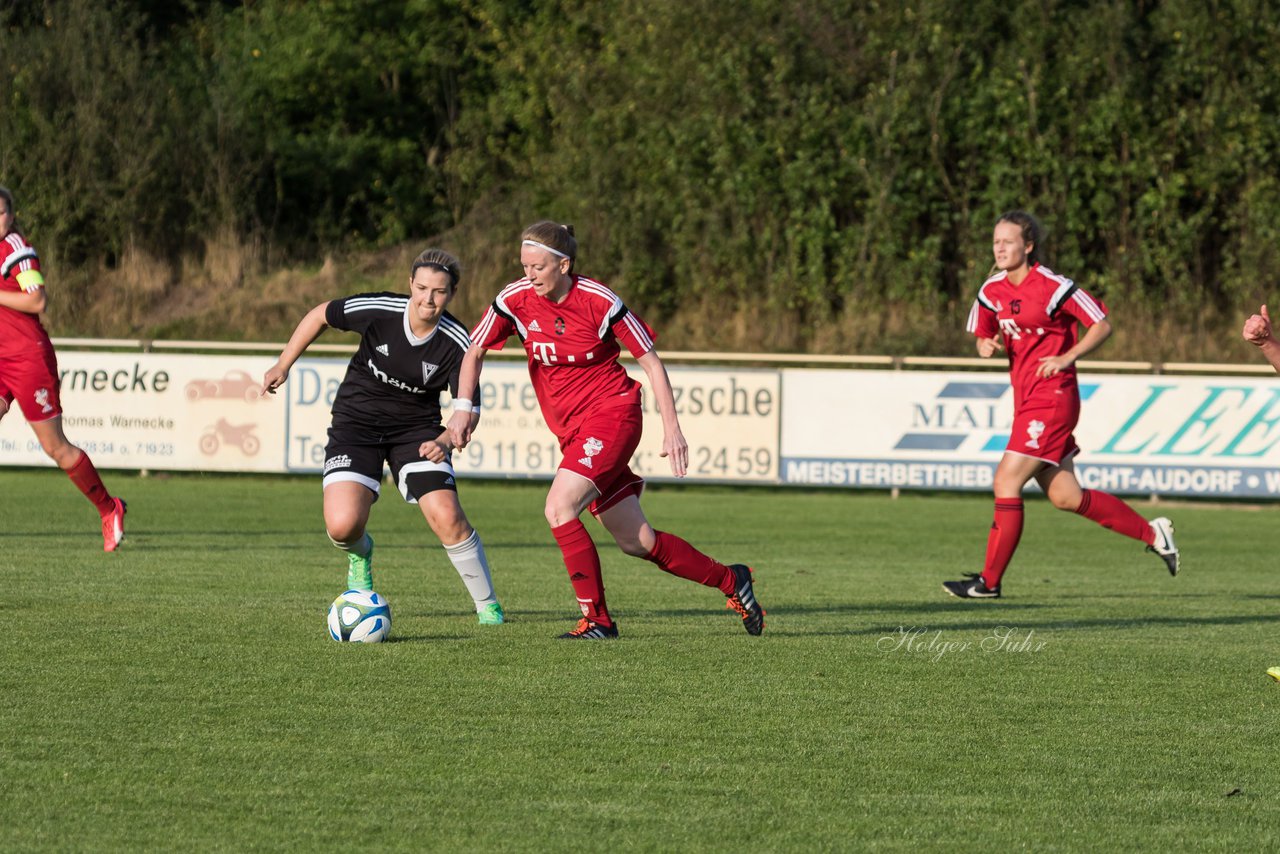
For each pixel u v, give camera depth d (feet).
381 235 369.50
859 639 84.53
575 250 76.95
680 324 289.12
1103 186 284.20
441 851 45.85
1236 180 284.00
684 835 47.78
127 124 330.54
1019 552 142.00
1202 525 171.22
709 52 302.86
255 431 197.88
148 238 328.70
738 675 72.90
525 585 107.96
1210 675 75.46
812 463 191.42
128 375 200.44
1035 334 102.53
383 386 82.02
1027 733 62.18
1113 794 53.31
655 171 299.38
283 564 115.96
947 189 288.51
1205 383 183.52
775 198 287.89
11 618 86.79
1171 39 291.79
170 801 50.44
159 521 152.46
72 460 114.21
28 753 56.03
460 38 397.39
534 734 60.13
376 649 77.87
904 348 255.29
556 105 323.37
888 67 297.12
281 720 61.72
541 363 79.15
